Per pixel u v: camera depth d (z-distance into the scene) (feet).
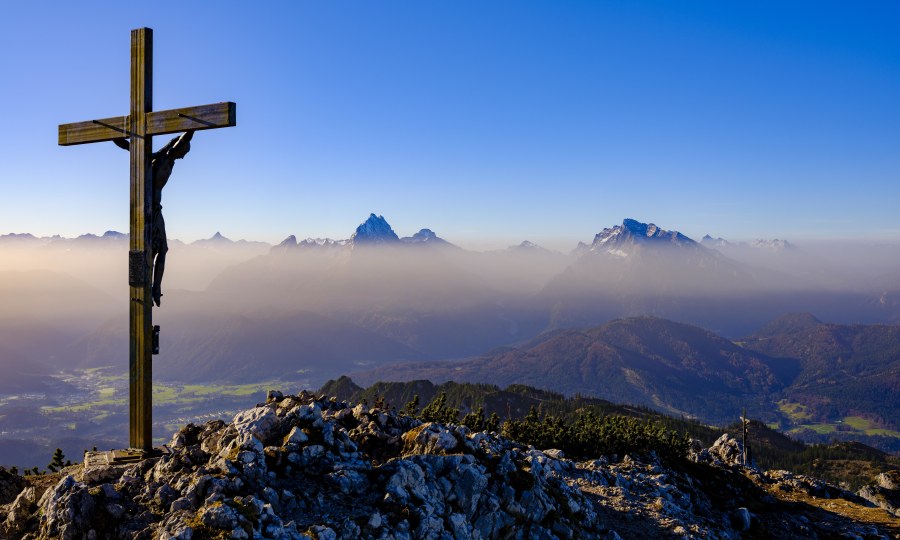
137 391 80.69
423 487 78.43
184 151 81.51
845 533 165.78
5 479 84.38
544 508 91.30
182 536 58.70
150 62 80.43
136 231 80.18
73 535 62.23
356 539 65.46
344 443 83.10
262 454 73.77
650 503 136.36
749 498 207.62
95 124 82.12
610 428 255.70
